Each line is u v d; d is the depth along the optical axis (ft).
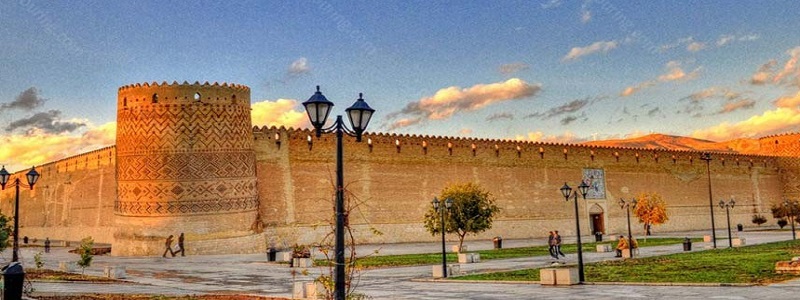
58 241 162.20
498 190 153.69
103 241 142.72
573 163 167.84
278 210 123.65
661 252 93.25
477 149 152.35
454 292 48.37
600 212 170.81
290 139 127.95
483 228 105.81
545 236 158.92
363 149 135.64
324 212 128.98
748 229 186.60
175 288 53.98
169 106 106.32
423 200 142.00
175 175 104.94
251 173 113.60
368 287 54.13
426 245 128.47
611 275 57.52
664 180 185.37
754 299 38.22
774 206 199.72
